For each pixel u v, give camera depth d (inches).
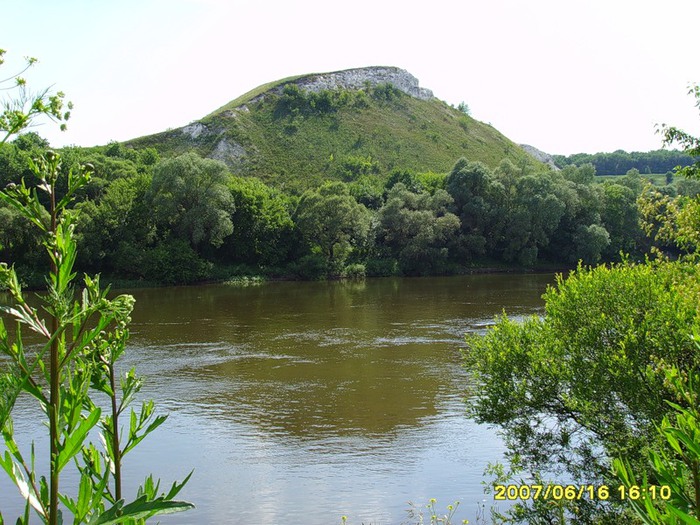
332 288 2178.9
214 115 4635.8
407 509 538.6
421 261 2635.3
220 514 531.8
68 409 117.4
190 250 2332.7
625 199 2886.3
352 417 780.6
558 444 559.2
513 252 2778.1
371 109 5034.5
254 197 2605.8
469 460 647.1
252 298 1897.1
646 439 446.3
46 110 121.4
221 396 863.1
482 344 604.7
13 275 115.1
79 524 114.4
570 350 538.3
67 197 122.5
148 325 1406.3
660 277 557.9
